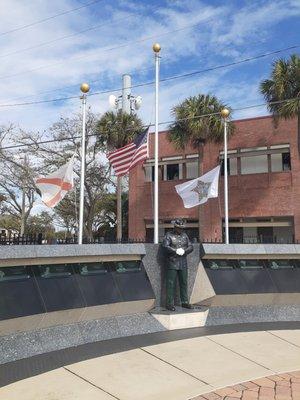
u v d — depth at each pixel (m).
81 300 6.75
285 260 9.40
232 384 5.13
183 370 5.59
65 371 5.39
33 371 5.34
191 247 8.20
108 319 7.16
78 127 32.19
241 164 29.41
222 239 28.09
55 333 6.34
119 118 27.38
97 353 6.09
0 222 44.22
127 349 6.34
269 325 8.06
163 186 31.92
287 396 4.74
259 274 8.94
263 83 22.94
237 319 8.26
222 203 29.53
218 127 24.64
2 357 5.60
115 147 27.89
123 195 39.91
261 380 5.27
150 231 32.44
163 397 4.71
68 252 6.79
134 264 8.05
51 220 43.19
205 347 6.58
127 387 4.98
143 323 7.45
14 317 5.79
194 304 8.51
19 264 6.19
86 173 32.50
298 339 7.16
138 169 33.09
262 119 28.97
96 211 38.69
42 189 10.60
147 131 11.98
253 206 28.59
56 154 32.41
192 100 25.22
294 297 8.96
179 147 26.42
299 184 27.38
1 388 4.81
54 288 6.52
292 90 22.38
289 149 27.95
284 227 28.17
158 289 8.15
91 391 4.83
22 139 38.44
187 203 12.91
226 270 8.74
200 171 25.91
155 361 5.89
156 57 10.48
